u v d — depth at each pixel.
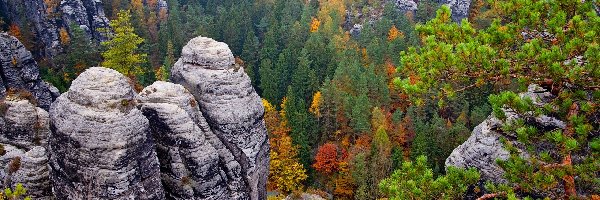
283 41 104.62
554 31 17.53
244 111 31.97
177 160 28.67
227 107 31.47
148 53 96.56
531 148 17.27
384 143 61.12
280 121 72.38
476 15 109.50
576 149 15.73
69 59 76.56
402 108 80.88
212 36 103.56
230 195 30.95
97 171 25.06
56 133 25.81
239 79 32.19
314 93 80.31
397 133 69.62
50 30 85.88
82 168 25.33
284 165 63.84
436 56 18.52
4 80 55.16
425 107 74.50
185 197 28.64
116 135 24.92
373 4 126.75
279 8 122.94
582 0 18.33
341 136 72.62
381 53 91.81
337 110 71.00
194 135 28.66
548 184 16.50
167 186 28.98
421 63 19.14
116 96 25.36
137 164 25.86
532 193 19.52
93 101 25.02
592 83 16.36
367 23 109.56
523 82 17.20
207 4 129.38
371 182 58.91
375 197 56.88
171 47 90.12
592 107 16.06
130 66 65.00
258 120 33.22
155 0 125.06
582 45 16.45
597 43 16.39
